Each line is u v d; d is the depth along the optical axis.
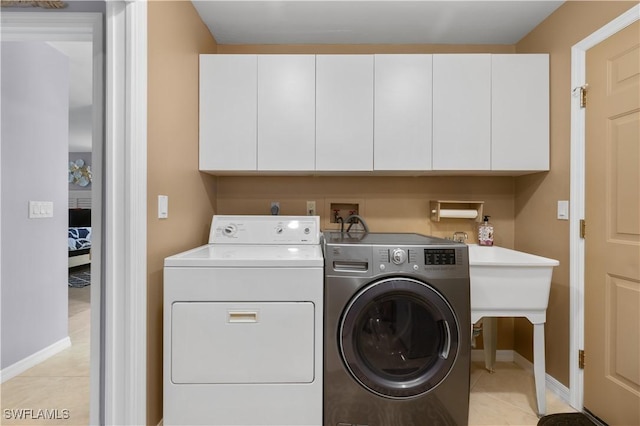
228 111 2.02
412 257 1.50
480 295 1.65
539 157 2.01
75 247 4.87
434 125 2.02
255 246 1.98
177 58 1.72
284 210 2.42
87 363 2.25
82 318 3.09
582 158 1.77
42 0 1.40
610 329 1.61
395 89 2.02
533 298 1.65
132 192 1.32
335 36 2.31
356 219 2.19
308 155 2.03
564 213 1.88
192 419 1.44
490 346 2.17
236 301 1.45
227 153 2.02
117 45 1.32
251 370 1.45
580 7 1.78
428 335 1.54
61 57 2.46
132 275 1.32
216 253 1.65
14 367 2.09
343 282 1.47
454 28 2.21
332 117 2.03
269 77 2.02
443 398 1.49
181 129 1.78
